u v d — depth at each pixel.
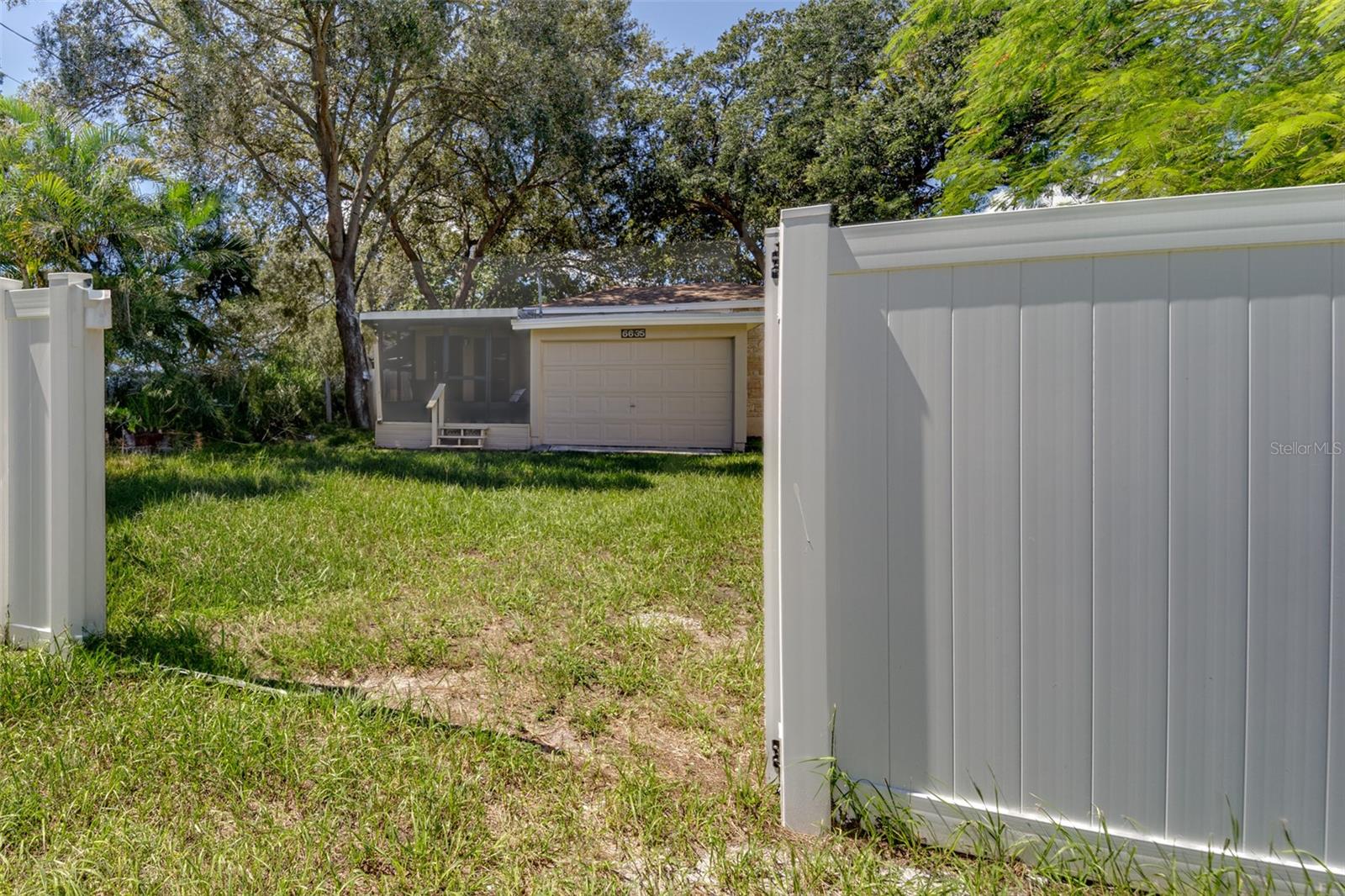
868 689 1.77
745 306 12.33
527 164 18.02
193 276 10.39
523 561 4.28
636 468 9.12
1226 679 1.50
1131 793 1.57
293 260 17.83
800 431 1.77
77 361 2.75
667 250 22.11
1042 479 1.61
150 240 9.48
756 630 3.18
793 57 19.00
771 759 1.96
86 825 1.74
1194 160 4.33
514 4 14.96
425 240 21.64
